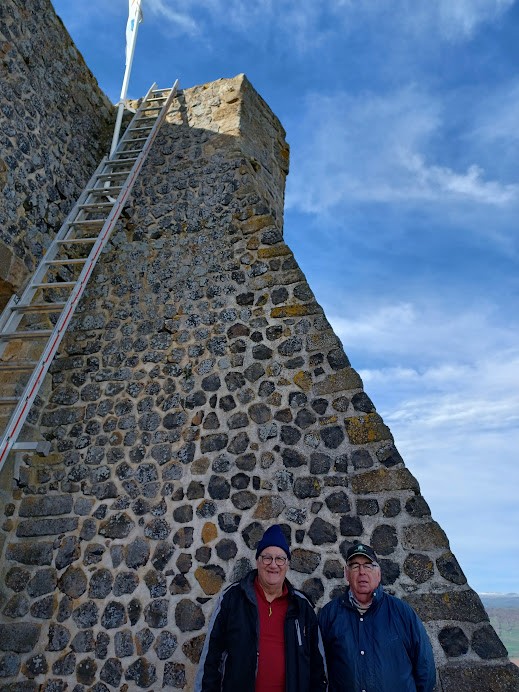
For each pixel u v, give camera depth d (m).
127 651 3.82
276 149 7.72
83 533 4.36
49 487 4.65
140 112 7.54
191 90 7.57
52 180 6.07
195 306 5.31
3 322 5.06
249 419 4.48
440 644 3.28
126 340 5.35
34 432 4.92
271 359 4.70
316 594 3.65
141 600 3.98
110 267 5.98
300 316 4.82
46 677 3.86
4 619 4.13
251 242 5.49
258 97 7.55
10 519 4.53
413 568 3.56
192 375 4.89
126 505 4.41
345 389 4.34
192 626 3.79
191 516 4.21
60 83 6.57
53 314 5.59
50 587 4.19
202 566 3.99
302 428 4.29
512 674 3.12
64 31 6.75
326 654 2.79
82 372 5.25
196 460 4.44
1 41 5.58
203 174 6.47
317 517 3.91
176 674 3.67
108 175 6.44
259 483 4.17
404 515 3.75
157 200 6.41
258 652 2.62
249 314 5.02
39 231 5.69
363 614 2.79
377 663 2.61
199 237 5.82
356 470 4.00
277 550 2.83
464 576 3.47
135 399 4.95
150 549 4.16
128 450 4.67
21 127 5.70
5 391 4.95
